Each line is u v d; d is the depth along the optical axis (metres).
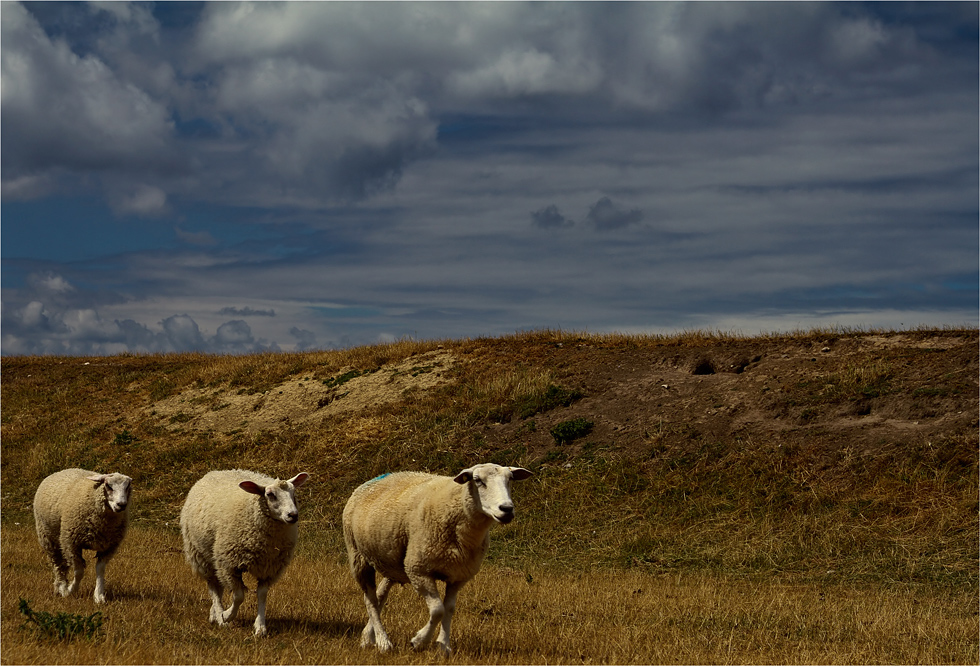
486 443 19.55
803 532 13.80
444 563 7.56
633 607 10.45
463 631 8.64
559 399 20.58
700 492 15.67
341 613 9.52
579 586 11.96
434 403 22.14
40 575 11.43
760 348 21.02
